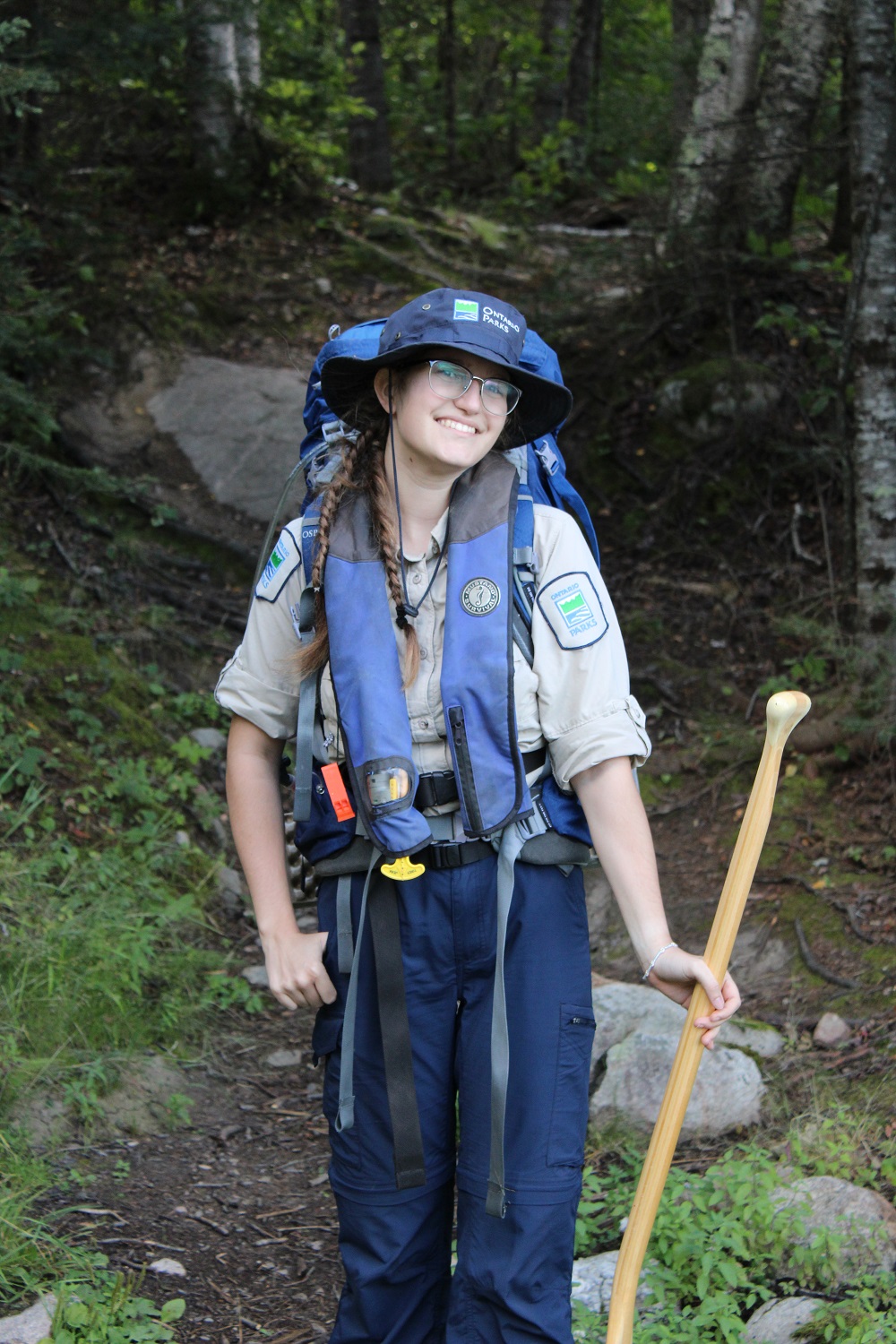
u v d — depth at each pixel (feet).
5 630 17.37
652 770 17.65
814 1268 8.36
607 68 54.13
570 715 5.68
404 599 5.70
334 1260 8.98
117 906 13.50
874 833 15.05
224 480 22.59
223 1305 8.30
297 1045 12.87
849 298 16.53
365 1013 5.81
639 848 5.67
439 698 5.68
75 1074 10.96
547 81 46.34
